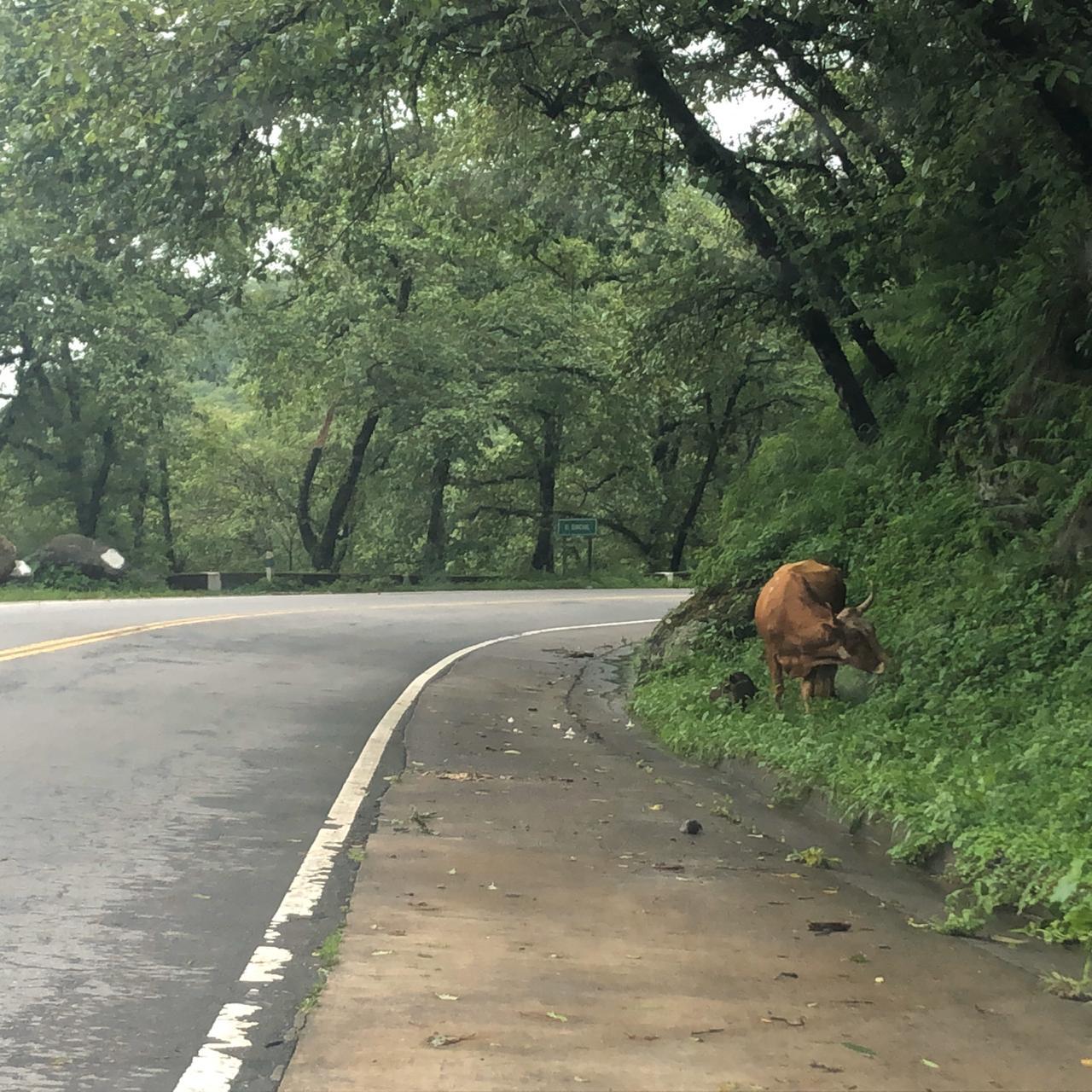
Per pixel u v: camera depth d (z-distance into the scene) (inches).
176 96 528.1
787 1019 184.7
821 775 358.3
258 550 2417.6
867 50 506.0
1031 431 522.6
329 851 273.4
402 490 1941.4
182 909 225.9
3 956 198.2
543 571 1940.2
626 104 676.7
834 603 463.5
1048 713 366.9
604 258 879.1
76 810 297.3
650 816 338.0
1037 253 559.8
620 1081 158.7
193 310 1481.3
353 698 527.8
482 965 203.2
